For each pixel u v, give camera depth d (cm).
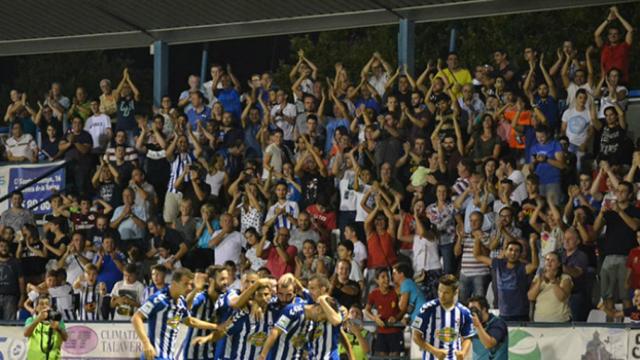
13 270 7481
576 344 5744
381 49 13575
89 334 6575
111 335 6531
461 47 12719
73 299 7194
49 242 7869
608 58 7662
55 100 9106
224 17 8381
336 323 5003
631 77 11675
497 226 6631
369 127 7644
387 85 8031
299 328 5084
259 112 8350
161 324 5203
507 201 6856
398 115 7762
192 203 7706
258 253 7219
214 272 5303
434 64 12950
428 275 6875
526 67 11856
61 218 7919
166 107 8538
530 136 7350
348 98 8175
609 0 7588
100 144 8694
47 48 9219
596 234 6569
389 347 6259
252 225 7538
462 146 7394
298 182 7625
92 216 7850
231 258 7325
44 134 9050
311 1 7912
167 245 7381
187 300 5253
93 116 8769
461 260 6806
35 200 8606
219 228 7556
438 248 6969
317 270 6844
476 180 6900
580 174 7100
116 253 7350
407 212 7344
